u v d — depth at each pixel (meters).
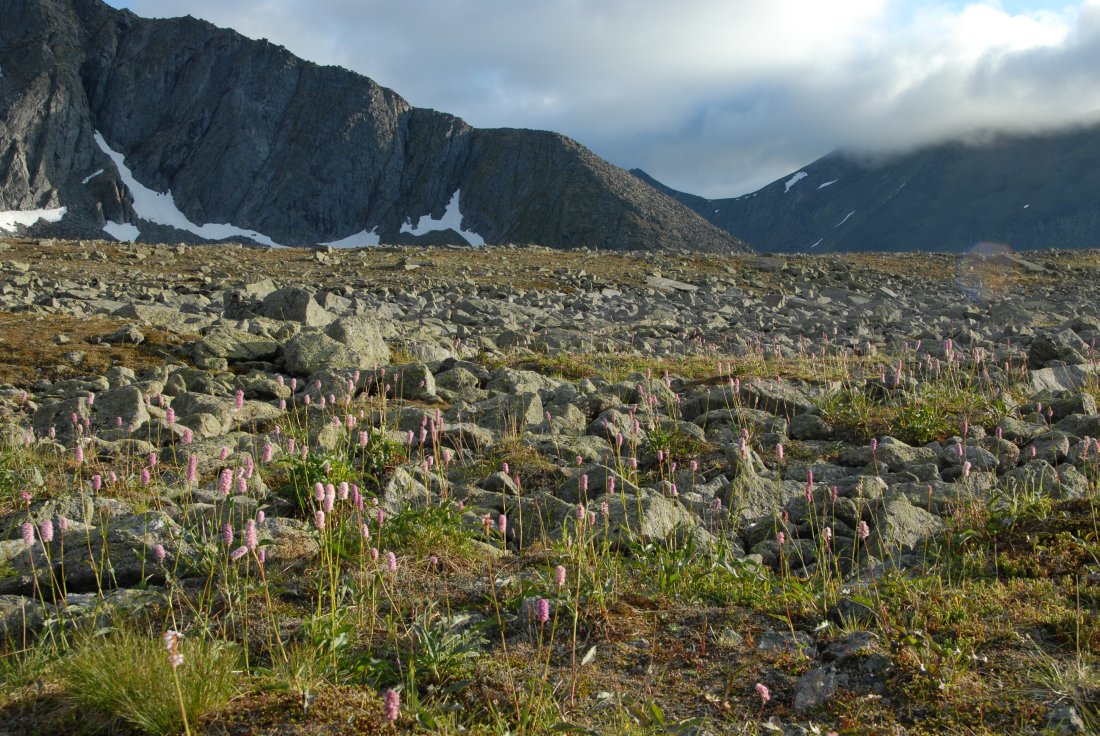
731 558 7.27
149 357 16.97
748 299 39.00
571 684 5.20
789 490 9.52
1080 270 54.47
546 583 6.42
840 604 6.05
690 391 14.93
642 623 6.00
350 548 7.02
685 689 5.19
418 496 9.02
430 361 17.30
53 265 41.62
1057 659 5.20
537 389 14.66
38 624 6.01
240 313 23.98
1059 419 12.61
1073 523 7.14
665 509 8.23
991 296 43.44
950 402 12.97
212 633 5.76
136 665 4.85
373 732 4.58
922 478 9.73
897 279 51.25
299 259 51.25
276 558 6.99
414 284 39.38
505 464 10.45
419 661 5.38
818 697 4.99
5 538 7.51
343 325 17.02
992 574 6.66
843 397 13.31
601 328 26.20
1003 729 4.60
